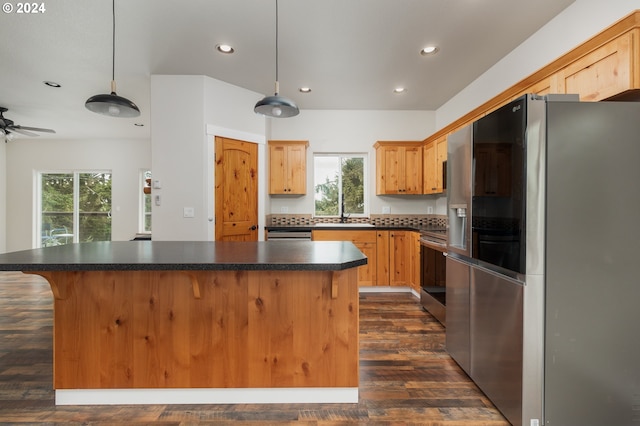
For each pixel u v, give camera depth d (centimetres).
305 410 173
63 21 246
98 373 177
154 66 324
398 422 163
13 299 379
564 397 147
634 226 145
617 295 146
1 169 625
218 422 164
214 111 356
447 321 239
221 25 253
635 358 146
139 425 161
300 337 178
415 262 391
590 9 212
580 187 144
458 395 187
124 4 226
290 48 289
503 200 161
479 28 257
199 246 204
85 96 406
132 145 640
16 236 634
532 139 144
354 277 178
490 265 179
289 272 176
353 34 266
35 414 169
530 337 147
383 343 258
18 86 374
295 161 453
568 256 145
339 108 472
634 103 144
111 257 158
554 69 206
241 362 179
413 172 456
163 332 178
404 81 367
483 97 346
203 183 345
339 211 500
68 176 652
